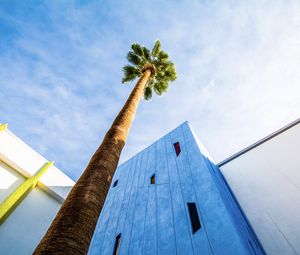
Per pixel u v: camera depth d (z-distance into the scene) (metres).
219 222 8.60
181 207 11.28
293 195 9.67
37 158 7.37
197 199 10.75
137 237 12.05
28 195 6.50
